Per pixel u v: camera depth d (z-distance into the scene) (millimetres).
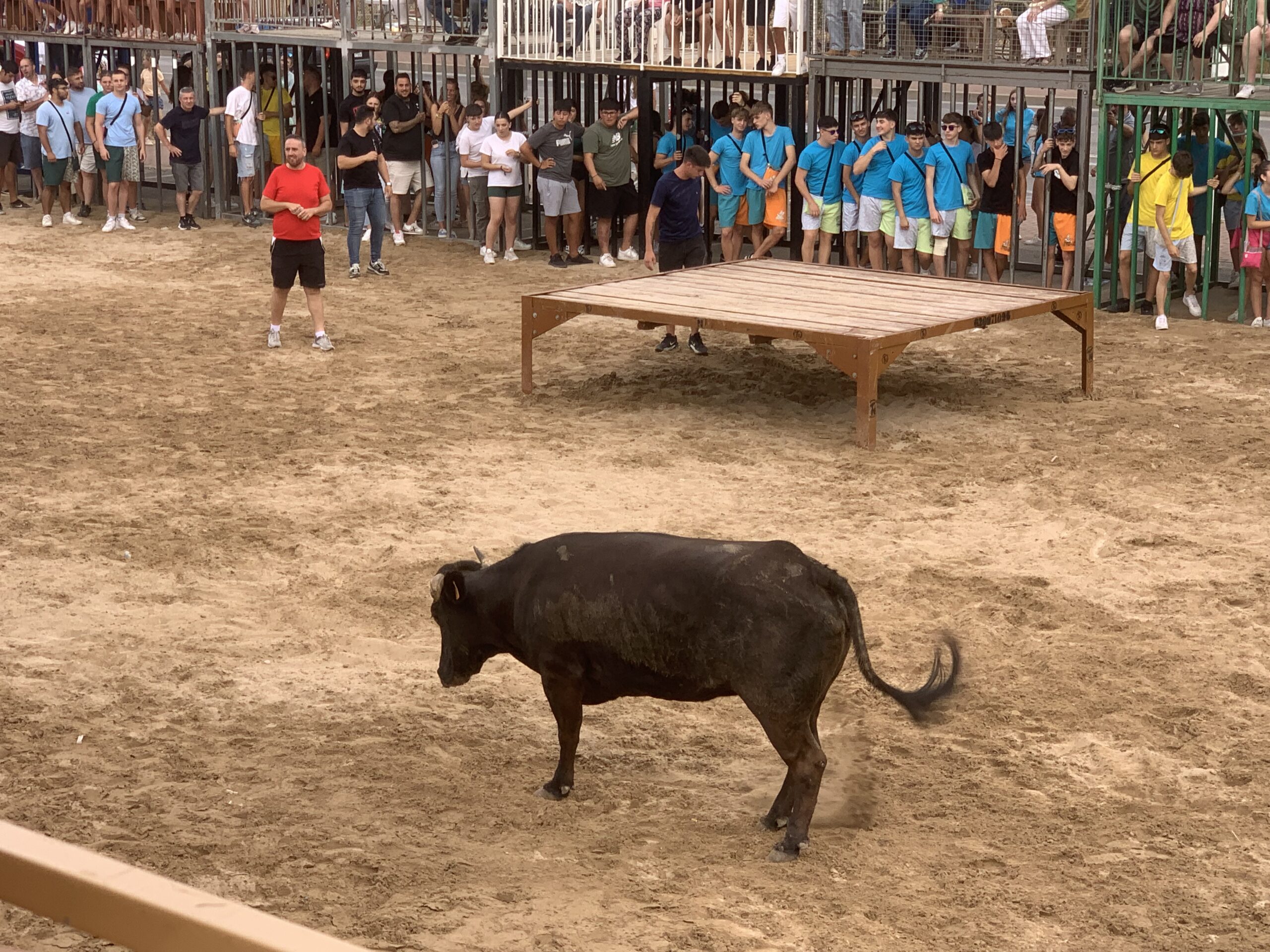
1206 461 12250
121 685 7867
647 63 21828
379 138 20562
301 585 9492
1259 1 16781
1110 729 7391
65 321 17641
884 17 19578
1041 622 8852
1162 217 16969
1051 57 18281
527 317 14266
